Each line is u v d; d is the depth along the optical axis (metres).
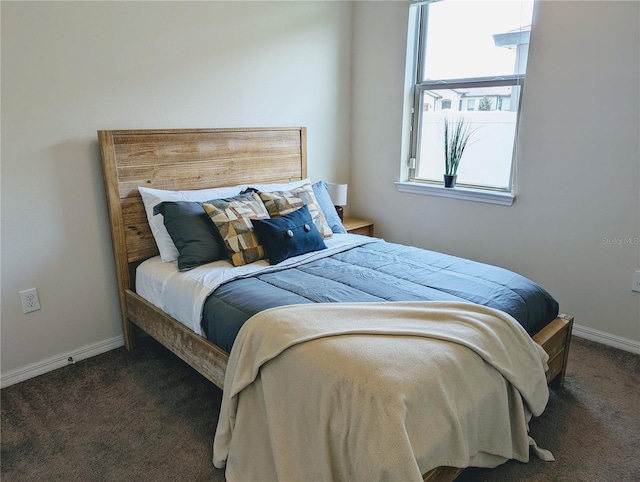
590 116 2.56
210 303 1.98
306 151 3.40
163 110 2.61
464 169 3.29
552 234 2.84
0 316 2.21
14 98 2.09
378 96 3.57
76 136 2.31
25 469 1.73
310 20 3.26
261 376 1.58
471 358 1.49
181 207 2.38
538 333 2.03
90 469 1.73
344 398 1.34
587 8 2.46
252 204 2.52
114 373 2.39
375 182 3.77
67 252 2.39
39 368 2.37
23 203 2.20
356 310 1.72
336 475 1.36
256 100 3.06
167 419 2.01
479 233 3.20
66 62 2.22
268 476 1.58
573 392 2.21
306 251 2.52
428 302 1.80
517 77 2.88
